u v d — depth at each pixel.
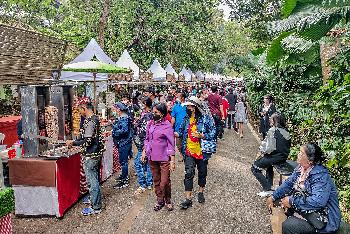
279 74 12.86
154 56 27.92
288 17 6.41
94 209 6.53
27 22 16.27
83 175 7.41
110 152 9.01
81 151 6.79
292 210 4.34
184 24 29.53
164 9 28.09
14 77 8.16
